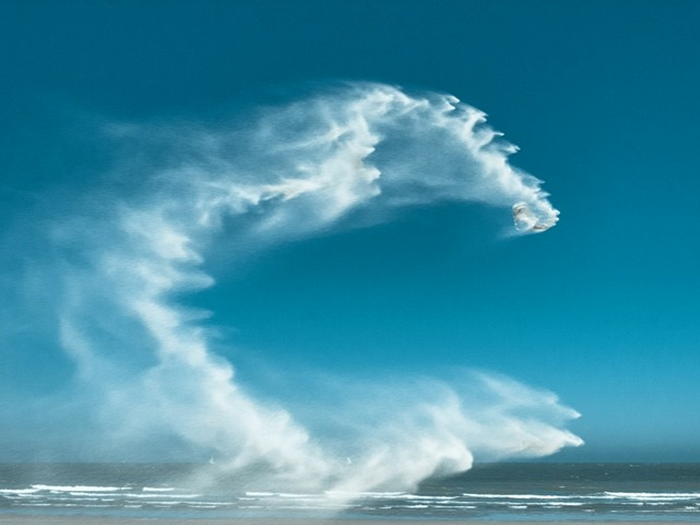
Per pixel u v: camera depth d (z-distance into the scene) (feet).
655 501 177.88
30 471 332.19
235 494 165.17
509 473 442.09
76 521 113.91
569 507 156.15
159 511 132.05
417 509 142.10
